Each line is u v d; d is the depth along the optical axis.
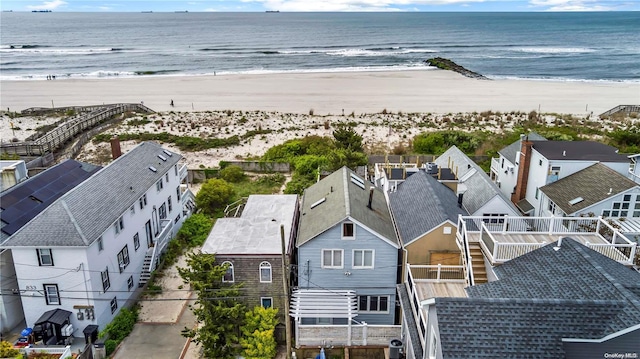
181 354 24.69
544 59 161.88
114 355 24.86
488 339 13.88
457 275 24.58
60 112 79.31
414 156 54.53
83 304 25.72
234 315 23.45
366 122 72.44
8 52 182.00
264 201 33.19
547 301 14.57
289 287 26.05
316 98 93.06
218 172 51.66
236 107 85.19
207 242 26.53
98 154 58.44
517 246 21.67
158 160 37.22
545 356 13.49
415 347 19.83
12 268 26.56
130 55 171.88
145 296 30.45
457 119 74.50
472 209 31.73
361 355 24.31
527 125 70.12
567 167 33.41
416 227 26.56
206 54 174.88
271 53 178.38
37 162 53.47
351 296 25.80
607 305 14.30
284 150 57.72
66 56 168.50
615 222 27.55
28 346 24.36
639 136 59.53
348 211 25.22
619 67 142.62
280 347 25.47
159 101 90.69
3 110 82.62
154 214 34.56
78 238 24.70
